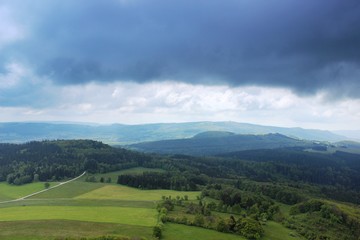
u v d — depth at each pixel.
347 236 173.62
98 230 141.25
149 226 150.88
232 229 155.38
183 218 160.88
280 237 159.00
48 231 138.00
